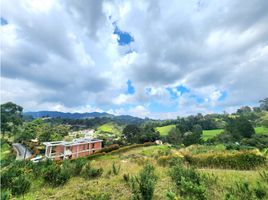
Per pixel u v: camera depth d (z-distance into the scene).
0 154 59.16
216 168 13.12
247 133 53.62
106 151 43.91
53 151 43.34
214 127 87.81
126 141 66.62
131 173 11.80
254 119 87.31
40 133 70.69
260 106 114.81
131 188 8.11
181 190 6.80
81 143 46.22
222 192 6.45
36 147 57.97
